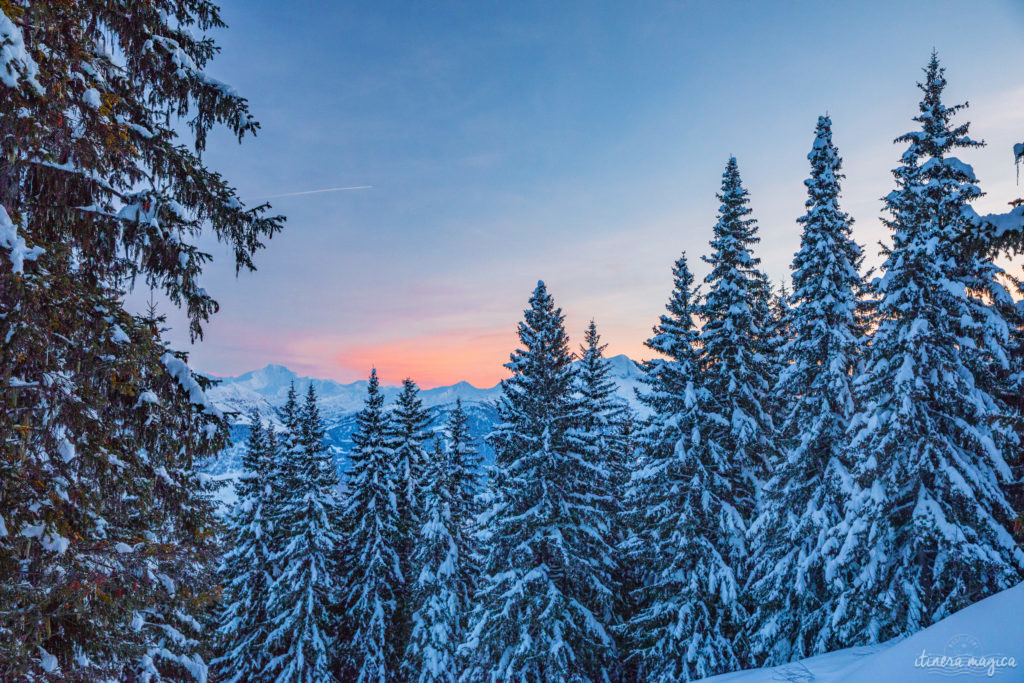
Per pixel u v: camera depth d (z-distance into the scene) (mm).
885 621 14383
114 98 6145
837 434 17438
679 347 20750
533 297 21172
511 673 18203
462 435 31828
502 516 20219
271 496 27562
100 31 6965
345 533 28828
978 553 12859
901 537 15195
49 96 5473
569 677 18031
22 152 5664
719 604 18844
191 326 7457
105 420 6965
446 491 26016
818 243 18250
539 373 20609
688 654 17844
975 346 13969
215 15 8016
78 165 6180
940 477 13719
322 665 25344
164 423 7172
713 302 20578
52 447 6207
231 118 7875
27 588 6023
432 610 24719
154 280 7203
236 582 26203
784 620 17172
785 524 17812
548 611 18328
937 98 16234
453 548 25328
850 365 17969
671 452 20344
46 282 5621
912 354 14469
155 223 6668
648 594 20359
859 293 18766
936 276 14406
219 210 7980
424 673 24078
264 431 27656
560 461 19453
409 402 29812
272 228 8148
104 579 6734
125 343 6379
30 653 6402
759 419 20625
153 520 8508
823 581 17453
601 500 20844
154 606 9594
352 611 26609
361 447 28562
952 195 14906
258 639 26812
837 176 18891
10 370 5328
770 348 22625
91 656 7430
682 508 19859
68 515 6336
